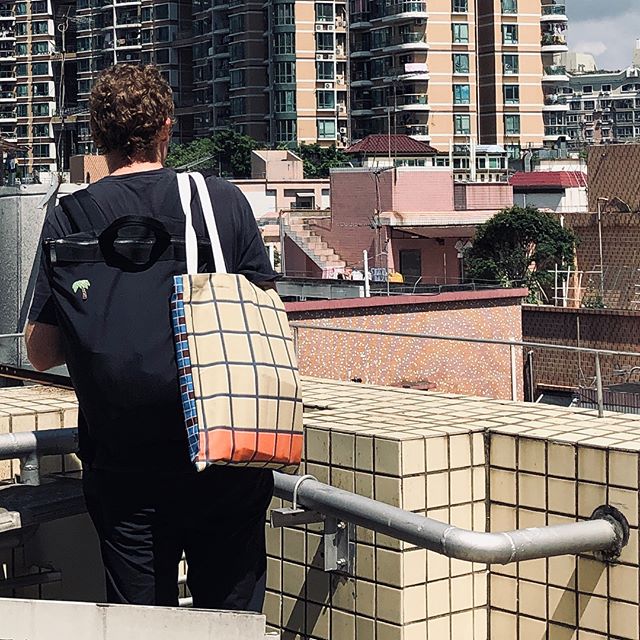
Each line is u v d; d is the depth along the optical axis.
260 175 75.50
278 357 2.20
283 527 3.31
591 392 14.49
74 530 3.45
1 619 2.24
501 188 59.59
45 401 3.74
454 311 18.42
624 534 2.89
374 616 3.12
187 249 2.24
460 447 3.18
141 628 2.20
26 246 4.13
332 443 3.25
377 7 91.62
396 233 53.84
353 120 93.94
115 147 2.36
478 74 91.75
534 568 3.10
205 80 101.56
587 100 189.62
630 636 2.89
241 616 2.22
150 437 2.21
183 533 2.34
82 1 109.12
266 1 95.00
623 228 43.88
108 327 2.18
